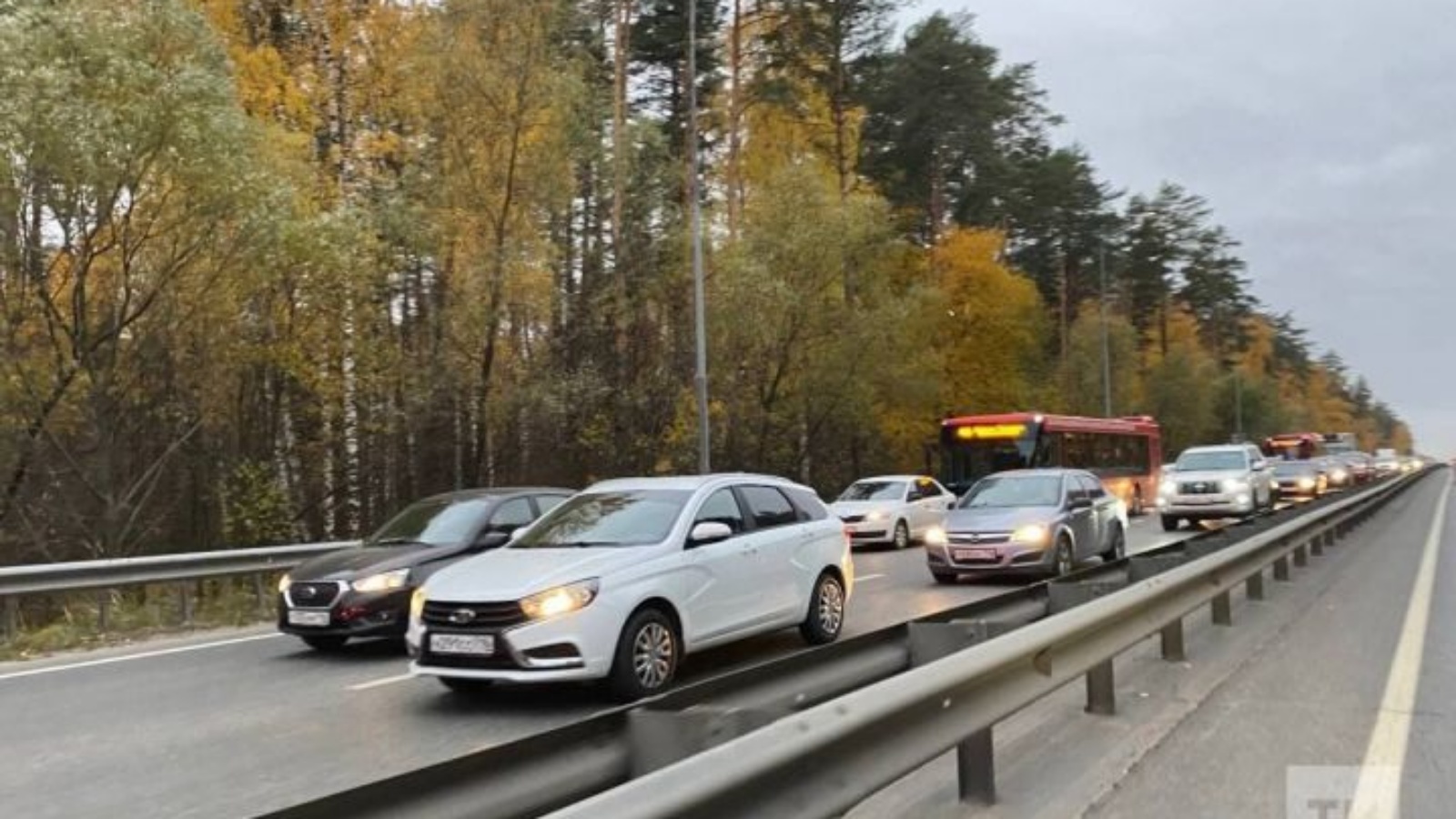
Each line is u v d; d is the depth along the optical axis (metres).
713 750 3.47
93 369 18.22
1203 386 74.12
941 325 41.53
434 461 26.58
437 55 23.08
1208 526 29.27
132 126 16.61
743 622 9.49
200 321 19.92
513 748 3.65
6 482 17.95
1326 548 18.73
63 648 12.41
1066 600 7.52
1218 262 95.62
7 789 6.48
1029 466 29.34
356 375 22.94
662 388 29.66
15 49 16.09
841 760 4.09
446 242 24.48
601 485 10.13
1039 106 57.81
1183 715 7.18
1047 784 5.75
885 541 22.86
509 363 25.92
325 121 26.36
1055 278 67.31
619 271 29.61
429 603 8.23
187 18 17.91
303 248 19.03
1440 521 26.92
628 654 8.18
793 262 30.55
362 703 8.65
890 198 44.28
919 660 5.96
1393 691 7.87
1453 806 5.35
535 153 24.19
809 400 33.19
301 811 3.02
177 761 7.04
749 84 35.22
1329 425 141.25
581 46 29.84
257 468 21.39
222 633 13.36
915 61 44.50
